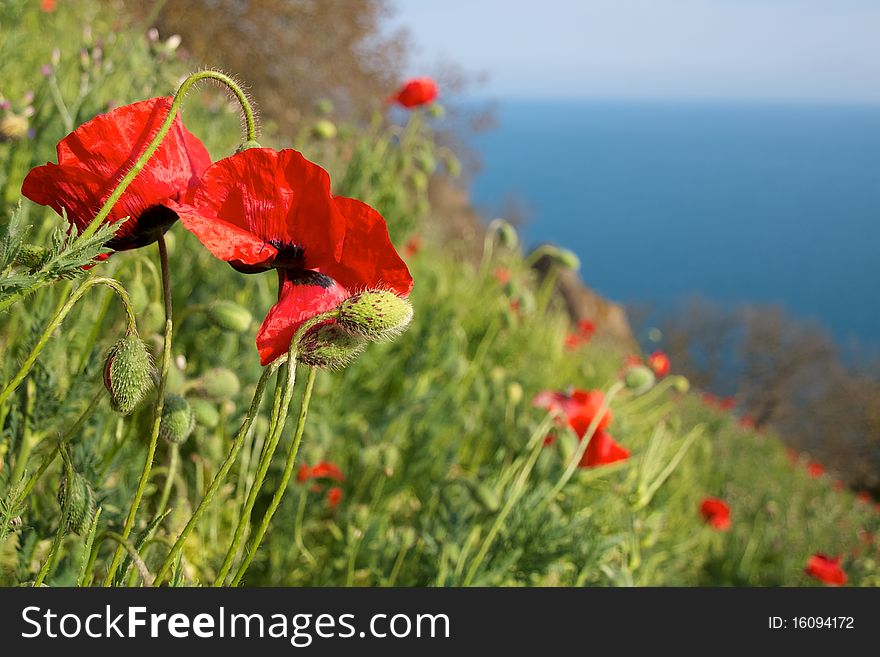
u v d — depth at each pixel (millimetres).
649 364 5430
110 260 2119
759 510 10344
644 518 3916
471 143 30906
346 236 1333
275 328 1334
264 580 3037
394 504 3990
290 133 17750
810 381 52094
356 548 3072
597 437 3322
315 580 3117
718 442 13539
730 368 54531
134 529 1987
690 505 6863
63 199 1354
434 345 4461
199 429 2578
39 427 1856
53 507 1892
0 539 1440
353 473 3547
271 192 1318
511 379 5051
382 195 4781
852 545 10969
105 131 1320
